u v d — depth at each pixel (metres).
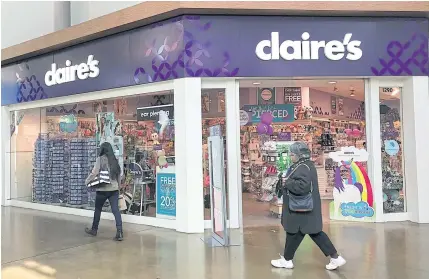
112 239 6.47
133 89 7.68
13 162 10.64
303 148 4.77
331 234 6.45
